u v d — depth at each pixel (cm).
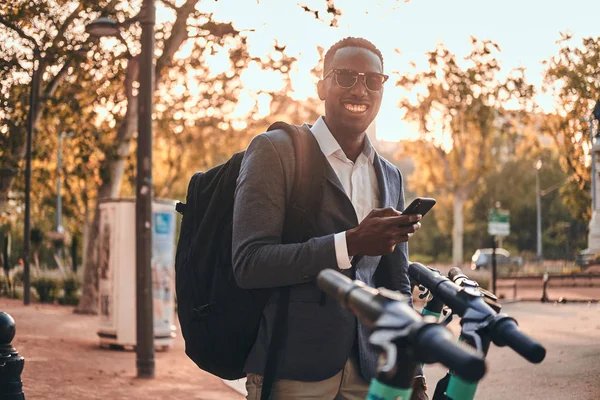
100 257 1408
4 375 523
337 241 257
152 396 923
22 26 1700
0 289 3212
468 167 5744
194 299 304
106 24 1255
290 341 287
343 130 311
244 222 283
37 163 2928
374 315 156
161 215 1433
